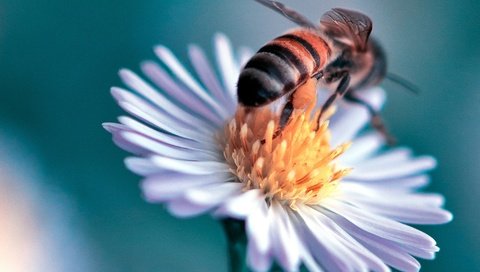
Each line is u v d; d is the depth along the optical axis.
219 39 0.15
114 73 0.17
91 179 0.16
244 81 0.13
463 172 0.17
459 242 0.16
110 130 0.13
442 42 0.17
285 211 0.14
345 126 0.16
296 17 0.14
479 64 0.17
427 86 0.17
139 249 0.16
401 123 0.17
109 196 0.16
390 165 0.15
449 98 0.17
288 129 0.14
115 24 0.17
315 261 0.13
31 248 0.15
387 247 0.13
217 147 0.14
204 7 0.17
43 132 0.16
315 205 0.14
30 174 0.16
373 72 0.15
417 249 0.13
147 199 0.12
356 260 0.13
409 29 0.17
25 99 0.17
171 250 0.16
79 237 0.16
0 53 0.17
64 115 0.17
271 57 0.13
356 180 0.15
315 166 0.14
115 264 0.16
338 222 0.14
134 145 0.13
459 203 0.17
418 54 0.17
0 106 0.16
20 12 0.17
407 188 0.15
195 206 0.12
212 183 0.14
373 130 0.16
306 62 0.13
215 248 0.16
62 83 0.17
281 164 0.14
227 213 0.12
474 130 0.17
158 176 0.13
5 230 0.15
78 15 0.17
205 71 0.15
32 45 0.17
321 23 0.14
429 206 0.14
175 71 0.15
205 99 0.15
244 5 0.17
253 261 0.12
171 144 0.13
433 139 0.17
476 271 0.16
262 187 0.14
